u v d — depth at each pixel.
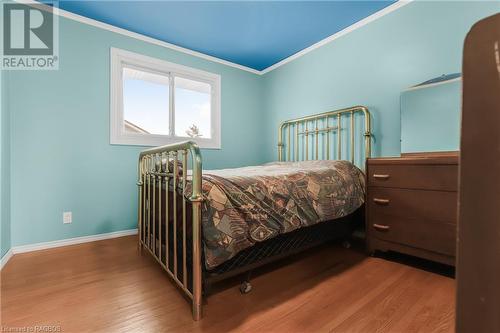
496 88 0.29
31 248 2.00
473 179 0.31
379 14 2.26
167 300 1.25
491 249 0.29
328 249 2.05
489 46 0.30
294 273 1.58
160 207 1.53
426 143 1.93
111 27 2.37
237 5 2.12
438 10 1.93
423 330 1.02
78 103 2.21
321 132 2.80
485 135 0.30
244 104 3.41
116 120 2.40
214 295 1.30
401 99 2.08
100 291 1.34
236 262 1.28
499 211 0.28
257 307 1.19
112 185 2.39
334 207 1.68
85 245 2.14
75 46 2.19
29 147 2.00
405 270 1.61
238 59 3.20
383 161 1.79
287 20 2.36
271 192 1.35
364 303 1.22
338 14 2.28
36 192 2.03
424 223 1.58
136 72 2.63
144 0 2.03
